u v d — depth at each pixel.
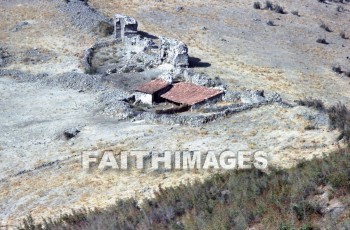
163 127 107.00
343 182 48.59
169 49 152.75
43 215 77.12
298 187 50.41
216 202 54.38
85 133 109.56
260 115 106.31
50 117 122.06
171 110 114.94
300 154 81.88
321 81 156.25
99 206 74.81
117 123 113.81
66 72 151.50
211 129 102.31
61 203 80.94
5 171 97.19
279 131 96.19
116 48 170.12
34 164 98.38
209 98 118.88
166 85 126.06
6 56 168.00
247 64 163.50
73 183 87.56
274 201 49.56
